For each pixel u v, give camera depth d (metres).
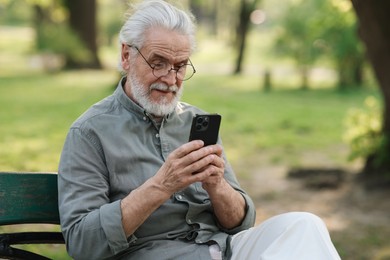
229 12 51.50
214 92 19.91
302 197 7.91
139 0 2.98
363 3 7.36
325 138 12.28
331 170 9.02
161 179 2.57
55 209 2.79
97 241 2.57
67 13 26.28
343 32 19.97
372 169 8.60
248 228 3.00
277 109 16.33
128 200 2.58
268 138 12.10
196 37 2.91
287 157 10.38
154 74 2.78
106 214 2.56
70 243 2.64
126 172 2.79
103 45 39.75
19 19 55.03
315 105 17.50
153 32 2.77
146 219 2.79
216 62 35.41
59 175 2.72
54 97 16.31
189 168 2.56
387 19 7.36
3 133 10.50
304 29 21.80
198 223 2.87
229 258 2.79
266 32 52.22
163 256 2.75
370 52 7.80
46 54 26.09
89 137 2.75
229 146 11.23
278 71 29.84
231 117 14.61
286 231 2.54
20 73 23.08
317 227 2.55
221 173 2.68
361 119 8.80
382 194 7.91
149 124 2.88
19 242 2.72
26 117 12.64
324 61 22.83
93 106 2.87
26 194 2.72
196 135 2.61
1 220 2.65
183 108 3.08
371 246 5.89
